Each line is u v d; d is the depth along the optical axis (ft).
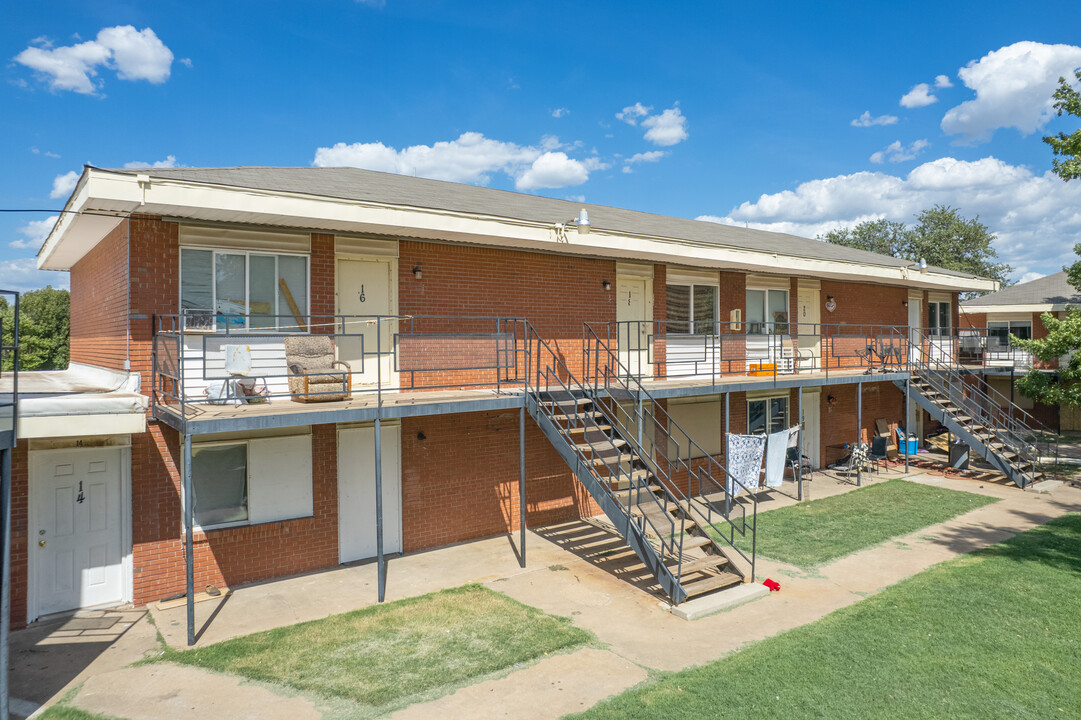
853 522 42.22
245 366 29.55
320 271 33.94
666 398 44.62
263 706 20.70
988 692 20.97
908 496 49.65
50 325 152.56
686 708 20.13
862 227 183.01
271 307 32.65
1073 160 51.85
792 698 20.62
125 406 25.18
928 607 27.89
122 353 30.73
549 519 42.98
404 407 30.19
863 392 66.64
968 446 58.44
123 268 30.01
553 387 42.73
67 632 26.08
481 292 39.78
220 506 31.37
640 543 29.89
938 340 76.89
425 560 35.40
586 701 20.71
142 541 29.04
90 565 28.30
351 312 35.32
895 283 67.77
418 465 37.22
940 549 36.40
